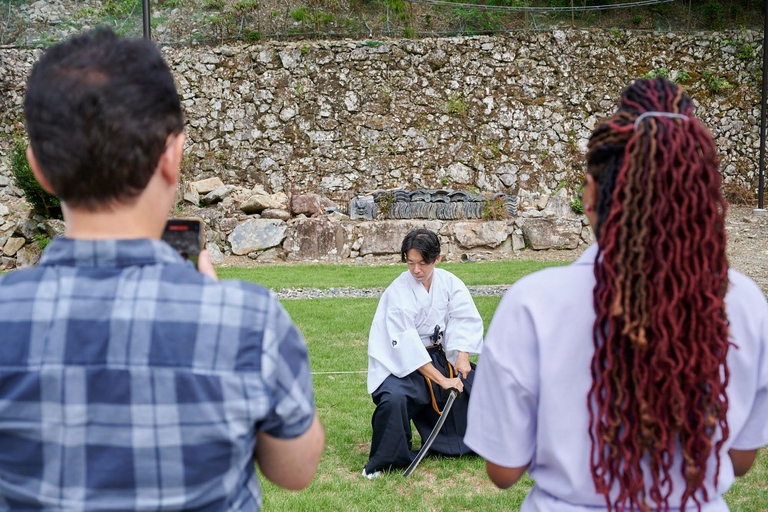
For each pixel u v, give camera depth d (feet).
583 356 3.83
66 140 3.26
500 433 4.08
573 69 62.59
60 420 3.17
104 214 3.45
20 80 58.54
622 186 3.60
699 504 3.84
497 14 67.21
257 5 64.59
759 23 67.26
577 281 3.93
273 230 51.08
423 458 13.83
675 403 3.55
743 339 3.94
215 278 3.76
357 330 26.17
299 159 61.05
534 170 61.87
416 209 54.44
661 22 67.56
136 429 3.19
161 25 63.41
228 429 3.28
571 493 3.91
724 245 3.63
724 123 62.54
